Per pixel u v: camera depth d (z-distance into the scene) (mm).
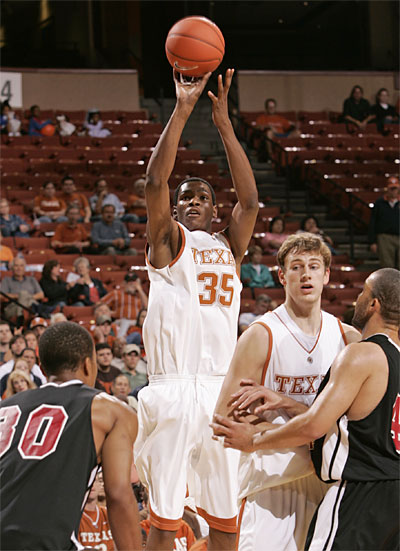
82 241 16672
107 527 7156
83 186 19953
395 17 29516
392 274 4418
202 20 4855
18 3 33312
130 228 17625
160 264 4922
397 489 4066
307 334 4777
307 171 21609
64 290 14117
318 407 4125
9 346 11039
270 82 25812
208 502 4742
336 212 20781
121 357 12281
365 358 4148
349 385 4113
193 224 5164
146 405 4781
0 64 31422
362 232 20172
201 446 4723
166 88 29969
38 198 18031
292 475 4539
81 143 21938
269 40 35500
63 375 4066
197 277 4926
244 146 23625
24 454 3746
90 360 4168
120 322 13633
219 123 5148
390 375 4156
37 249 16250
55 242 16266
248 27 35000
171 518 4574
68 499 3672
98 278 15258
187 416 4703
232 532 4734
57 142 21844
